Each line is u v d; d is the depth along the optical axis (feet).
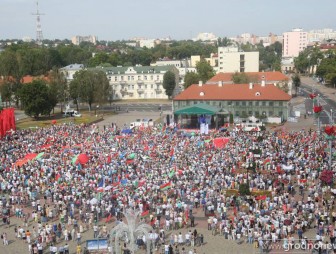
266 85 408.26
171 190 187.01
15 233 162.20
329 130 215.72
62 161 236.84
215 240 153.58
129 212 117.19
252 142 277.23
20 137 312.29
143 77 650.02
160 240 147.64
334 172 201.98
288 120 393.91
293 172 214.48
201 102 410.72
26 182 202.39
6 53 531.50
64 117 454.40
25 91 436.35
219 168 215.51
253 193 184.85
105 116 463.83
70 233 158.71
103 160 236.22
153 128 345.10
